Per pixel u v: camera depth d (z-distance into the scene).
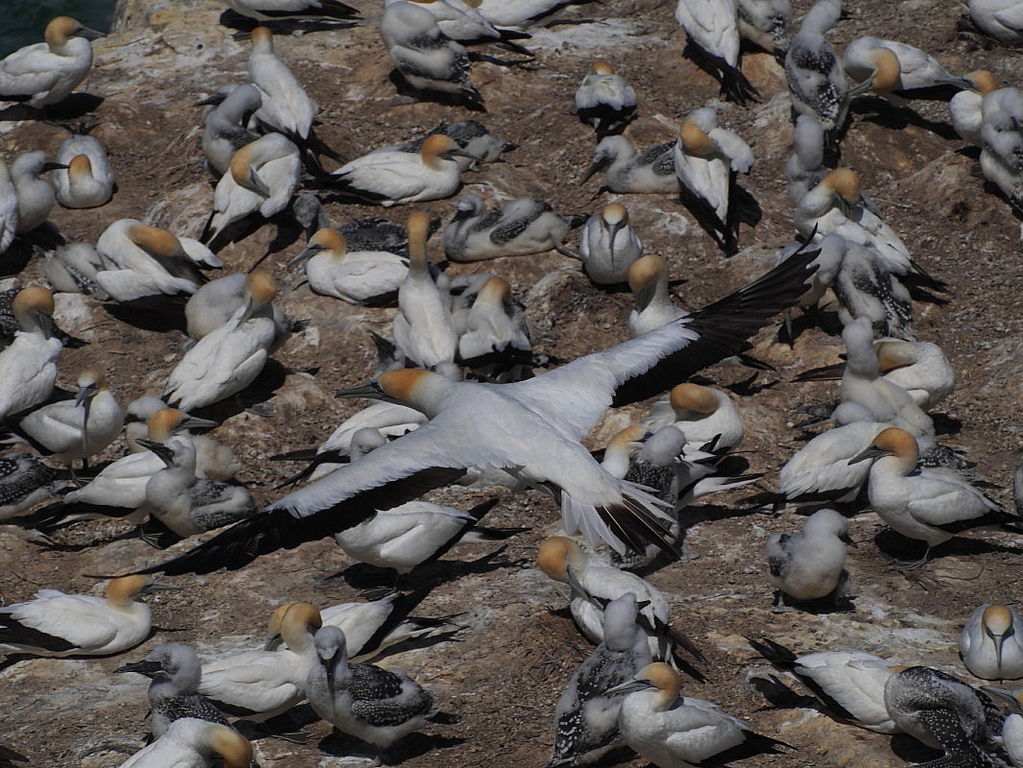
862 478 15.70
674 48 27.19
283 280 21.75
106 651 14.41
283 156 22.53
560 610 14.34
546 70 26.75
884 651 13.29
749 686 12.89
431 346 18.77
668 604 13.62
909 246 21.81
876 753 11.85
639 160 22.72
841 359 19.03
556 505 16.83
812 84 23.42
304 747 12.73
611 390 9.90
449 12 26.33
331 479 9.46
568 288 20.62
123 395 19.70
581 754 11.78
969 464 16.88
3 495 16.89
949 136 24.61
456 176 22.92
